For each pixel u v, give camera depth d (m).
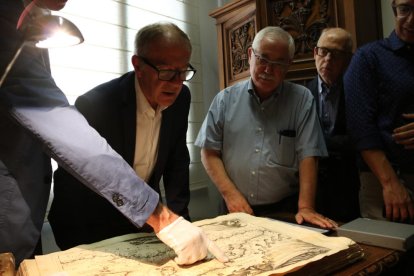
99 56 2.23
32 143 0.92
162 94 1.07
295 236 0.87
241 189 1.50
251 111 1.48
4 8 0.76
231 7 2.38
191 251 0.72
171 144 1.31
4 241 0.86
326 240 0.82
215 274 0.68
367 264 0.77
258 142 1.45
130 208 0.74
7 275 0.70
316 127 1.41
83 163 0.73
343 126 1.63
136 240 0.90
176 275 0.68
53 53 2.03
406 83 1.23
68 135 0.75
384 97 1.28
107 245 0.86
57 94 0.81
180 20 2.70
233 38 2.47
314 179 1.33
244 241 0.85
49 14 0.59
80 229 1.18
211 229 0.95
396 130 1.16
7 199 0.87
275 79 1.38
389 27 2.11
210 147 1.53
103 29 2.25
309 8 1.95
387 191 1.19
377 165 1.23
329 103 1.69
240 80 2.39
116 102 1.18
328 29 1.72
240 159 1.47
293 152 1.44
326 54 1.65
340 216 1.54
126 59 2.37
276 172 1.43
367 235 0.89
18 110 0.75
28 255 0.91
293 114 1.44
